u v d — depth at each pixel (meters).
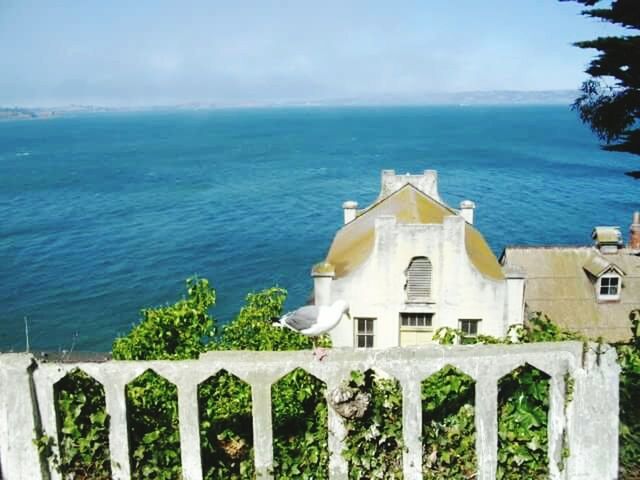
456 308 29.48
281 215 98.19
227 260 74.62
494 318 29.50
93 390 10.92
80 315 58.38
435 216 32.72
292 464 11.09
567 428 10.69
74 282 66.94
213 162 181.62
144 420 11.40
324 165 165.38
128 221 96.81
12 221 98.69
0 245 83.06
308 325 10.73
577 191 112.50
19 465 10.59
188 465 10.76
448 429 11.11
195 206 107.88
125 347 17.86
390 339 29.98
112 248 80.44
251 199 113.19
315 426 11.36
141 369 10.55
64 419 10.67
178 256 76.44
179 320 18.03
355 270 29.38
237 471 11.54
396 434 10.77
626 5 17.86
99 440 10.84
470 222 35.44
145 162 186.25
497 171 142.50
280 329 19.00
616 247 37.59
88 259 75.50
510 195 109.38
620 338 34.94
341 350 10.54
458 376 11.20
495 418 10.62
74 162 190.75
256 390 10.52
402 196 35.56
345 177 139.75
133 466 10.96
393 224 28.73
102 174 156.62
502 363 10.50
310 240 82.69
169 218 98.38
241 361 10.49
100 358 47.25
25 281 67.44
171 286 65.69
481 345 10.59
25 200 118.88
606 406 10.58
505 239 80.00
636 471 11.19
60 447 10.67
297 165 166.88
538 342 10.70
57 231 90.62
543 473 10.99
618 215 92.19
